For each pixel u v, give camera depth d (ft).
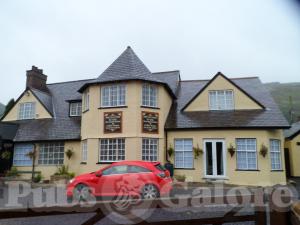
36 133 69.21
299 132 75.41
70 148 65.46
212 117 60.70
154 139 58.44
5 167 69.05
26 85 81.25
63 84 85.46
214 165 56.70
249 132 56.18
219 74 64.39
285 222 7.66
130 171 36.86
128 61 61.87
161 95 60.85
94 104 59.98
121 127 57.00
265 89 69.00
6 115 78.59
